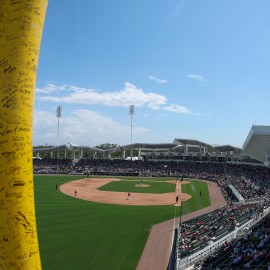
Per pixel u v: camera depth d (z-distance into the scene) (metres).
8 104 4.31
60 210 47.28
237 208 46.19
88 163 127.19
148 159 131.75
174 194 66.69
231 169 103.44
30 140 4.48
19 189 4.30
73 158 136.38
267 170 87.56
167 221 42.31
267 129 64.75
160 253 29.42
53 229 36.56
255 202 53.16
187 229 35.62
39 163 130.00
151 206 52.94
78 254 28.64
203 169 109.50
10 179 4.25
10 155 4.25
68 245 31.02
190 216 45.69
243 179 82.56
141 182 86.31
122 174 107.75
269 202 50.84
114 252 29.44
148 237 34.50
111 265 26.30
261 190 64.62
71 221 40.56
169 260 27.50
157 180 93.69
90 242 32.19
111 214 45.59
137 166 120.12
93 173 109.25
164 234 35.75
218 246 28.73
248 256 22.47
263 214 42.06
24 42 4.41
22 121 4.36
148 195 64.94
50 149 136.88
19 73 4.37
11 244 4.23
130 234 35.53
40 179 91.25
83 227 37.84
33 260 4.42
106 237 34.09
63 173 110.06
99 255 28.53
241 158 122.19
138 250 30.12
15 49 4.37
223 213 42.94
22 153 4.34
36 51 4.57
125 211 48.06
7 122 4.29
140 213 46.88
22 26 4.41
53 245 30.89
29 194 4.43
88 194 64.75
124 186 78.75
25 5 4.44
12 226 4.23
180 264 23.89
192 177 101.31
